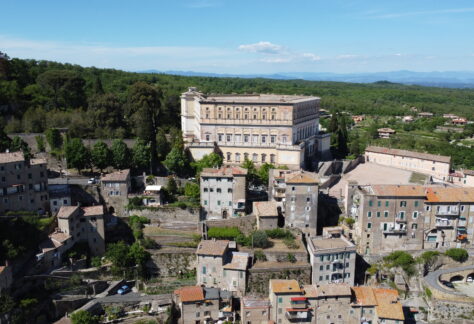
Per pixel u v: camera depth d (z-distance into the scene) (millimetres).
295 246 126812
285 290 107875
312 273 118812
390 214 127250
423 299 119750
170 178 146875
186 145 170250
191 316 110000
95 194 138875
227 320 111188
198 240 128750
